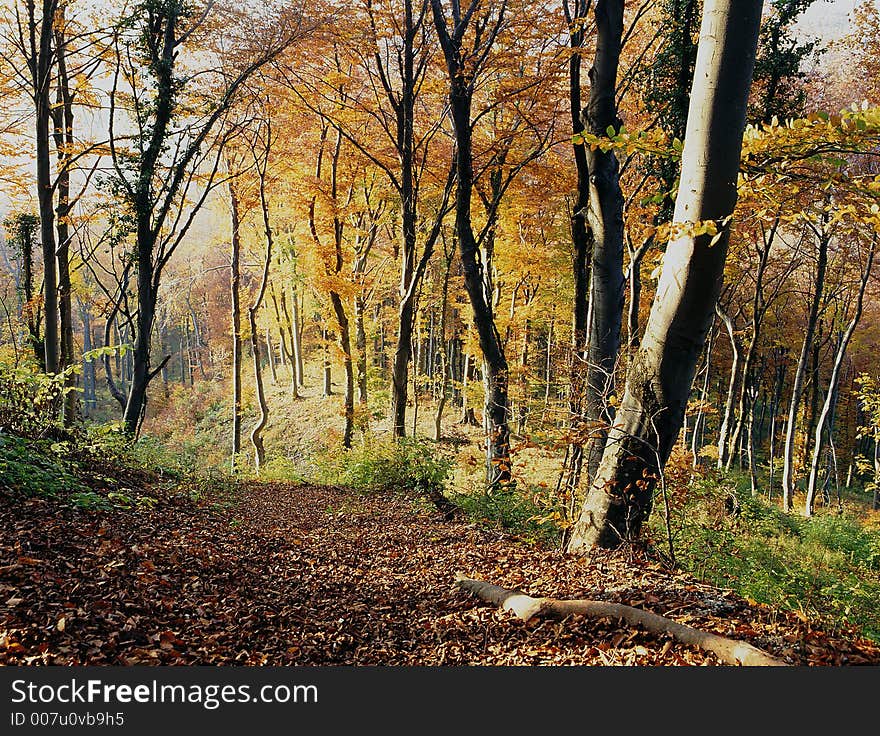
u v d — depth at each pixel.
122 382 54.97
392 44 17.47
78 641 4.21
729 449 25.30
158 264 17.03
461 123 13.77
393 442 16.23
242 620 5.38
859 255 22.59
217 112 17.19
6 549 5.34
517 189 19.00
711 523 9.12
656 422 6.90
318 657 4.97
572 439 7.43
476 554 8.41
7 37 16.72
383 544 9.34
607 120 9.55
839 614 6.21
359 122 21.00
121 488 9.24
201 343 66.44
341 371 41.66
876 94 17.56
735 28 5.71
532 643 5.14
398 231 29.06
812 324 23.02
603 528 7.39
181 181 17.19
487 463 14.29
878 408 22.73
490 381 14.41
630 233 15.72
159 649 4.46
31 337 19.38
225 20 17.61
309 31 17.23
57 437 10.52
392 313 37.31
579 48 11.98
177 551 6.80
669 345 6.66
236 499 13.10
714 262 6.20
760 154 6.02
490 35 13.98
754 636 4.89
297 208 23.70
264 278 25.50
